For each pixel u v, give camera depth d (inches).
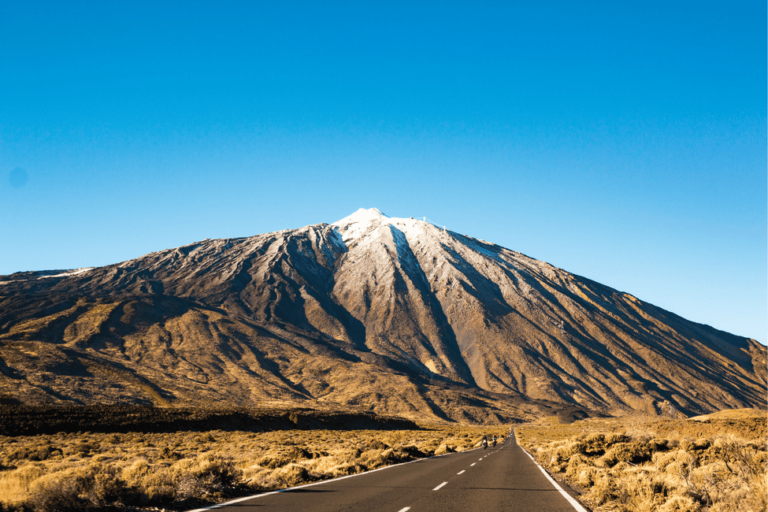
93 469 522.3
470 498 521.3
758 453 568.1
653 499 450.0
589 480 641.6
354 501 494.9
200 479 561.6
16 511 404.8
